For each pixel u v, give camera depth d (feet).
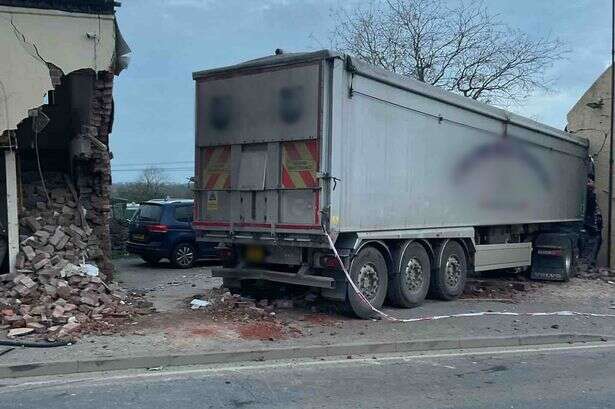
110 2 36.22
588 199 59.62
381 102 32.94
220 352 24.47
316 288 32.42
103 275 36.76
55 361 22.38
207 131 33.94
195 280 45.96
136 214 56.80
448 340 28.40
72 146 40.29
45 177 40.63
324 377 22.81
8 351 23.63
